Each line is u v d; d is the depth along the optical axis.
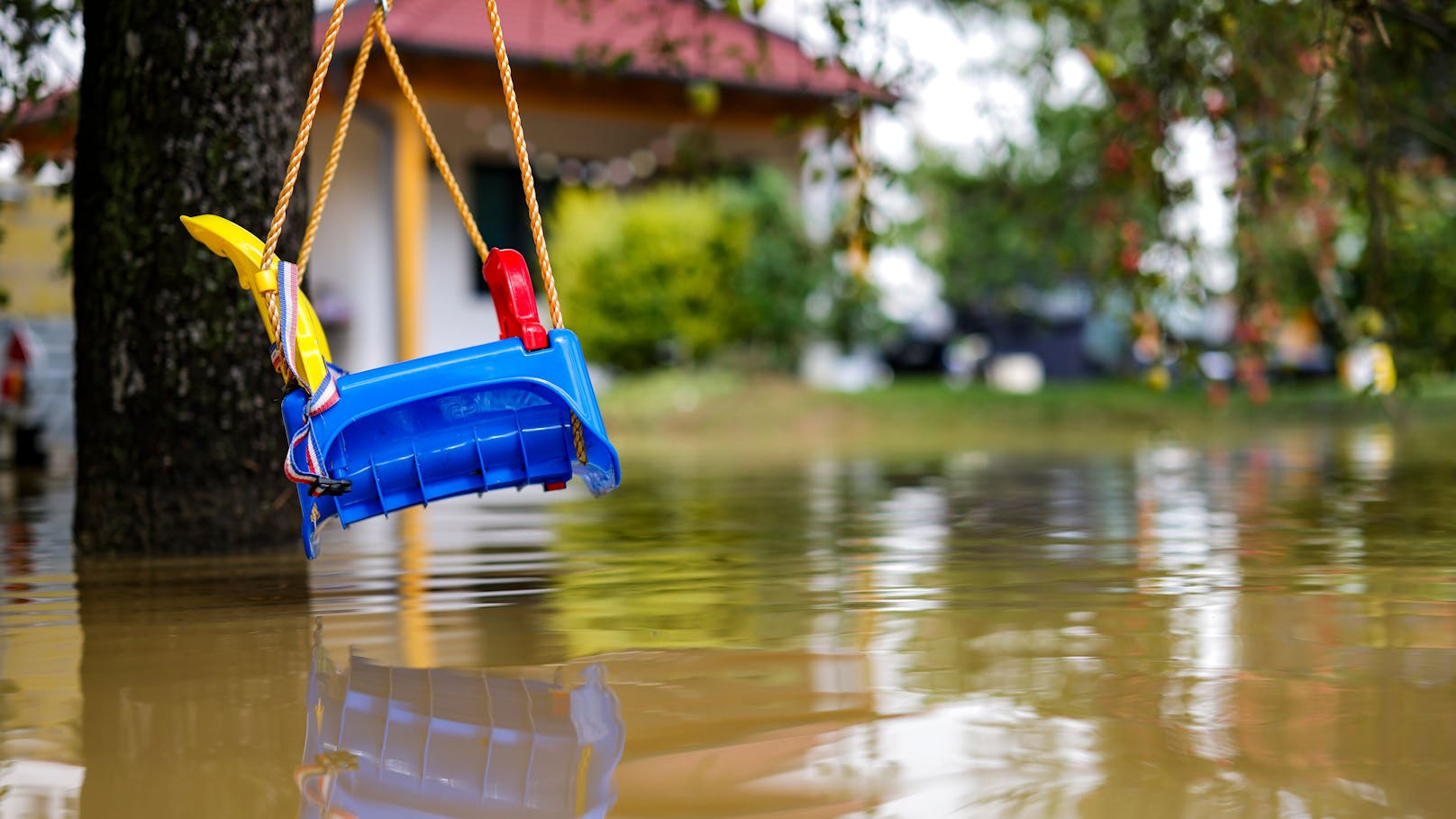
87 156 4.80
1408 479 7.81
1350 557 4.45
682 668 2.78
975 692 2.54
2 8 5.99
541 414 3.44
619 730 2.29
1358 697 2.47
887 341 17.97
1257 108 7.50
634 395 15.58
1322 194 7.75
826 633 3.15
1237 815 1.82
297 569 4.43
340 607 3.62
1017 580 3.99
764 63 7.22
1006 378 24.66
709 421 14.41
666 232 16.09
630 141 17.78
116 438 4.77
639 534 5.48
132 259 4.73
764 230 16.66
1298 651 2.90
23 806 1.89
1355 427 13.80
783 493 7.45
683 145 10.06
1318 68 5.71
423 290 15.74
